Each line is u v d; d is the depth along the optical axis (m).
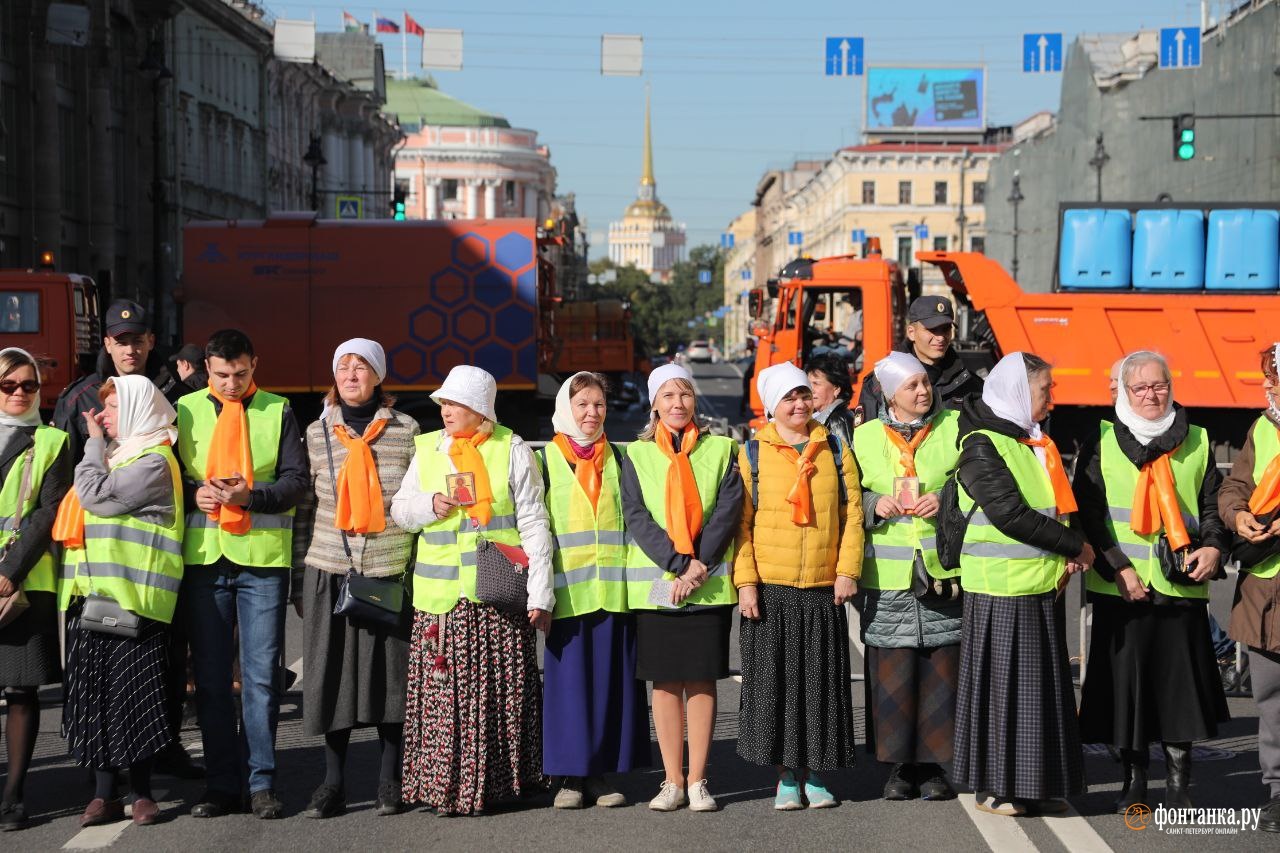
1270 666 6.80
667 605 6.95
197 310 26.50
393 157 100.06
